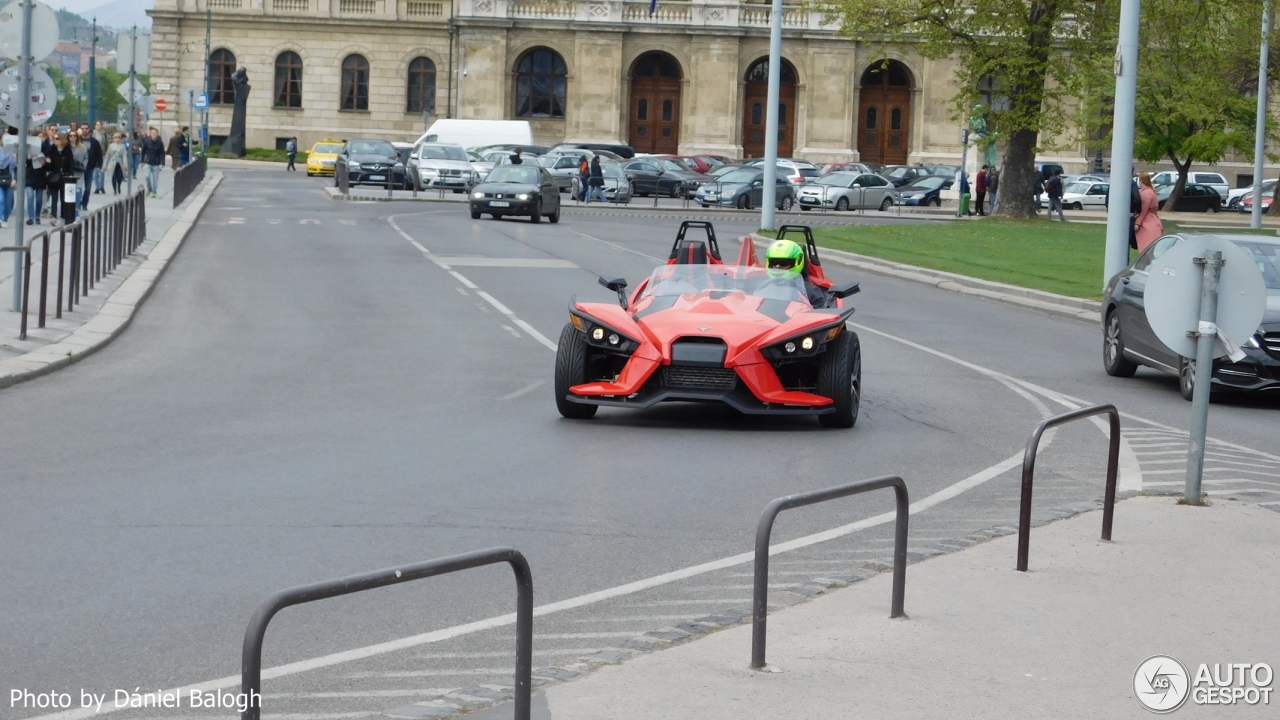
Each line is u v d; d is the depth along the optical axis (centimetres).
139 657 610
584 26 7925
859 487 636
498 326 1933
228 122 8419
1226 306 956
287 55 8394
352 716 540
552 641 648
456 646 637
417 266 2720
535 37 7981
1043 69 4788
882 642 650
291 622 669
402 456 1090
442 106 8412
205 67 7862
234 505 906
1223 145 5738
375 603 704
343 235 3409
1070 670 620
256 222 3738
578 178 5762
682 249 1494
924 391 1505
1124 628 684
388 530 852
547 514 908
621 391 1214
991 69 4875
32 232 2830
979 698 580
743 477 1041
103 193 4228
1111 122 5741
